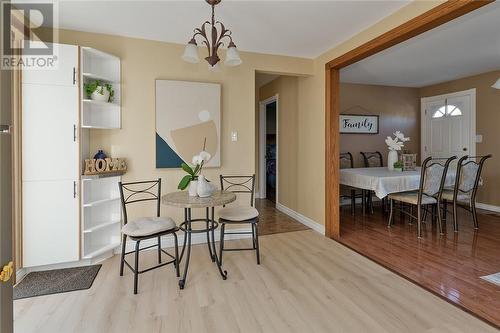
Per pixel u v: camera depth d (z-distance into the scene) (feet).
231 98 11.07
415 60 13.33
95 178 8.63
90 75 8.59
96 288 7.32
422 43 11.13
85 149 9.01
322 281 7.71
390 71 15.20
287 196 15.42
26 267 7.98
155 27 9.02
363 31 9.25
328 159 11.37
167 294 7.04
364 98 18.10
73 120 8.25
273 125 20.31
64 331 5.64
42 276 7.97
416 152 19.42
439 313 6.21
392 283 7.57
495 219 13.87
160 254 9.06
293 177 14.61
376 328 5.72
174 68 10.28
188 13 8.09
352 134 17.85
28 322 5.92
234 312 6.28
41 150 7.98
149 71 9.99
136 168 9.93
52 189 8.13
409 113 19.19
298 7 7.77
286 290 7.23
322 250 10.02
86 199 8.79
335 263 8.89
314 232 12.15
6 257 3.61
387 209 16.07
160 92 10.03
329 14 8.18
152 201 10.15
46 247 8.15
